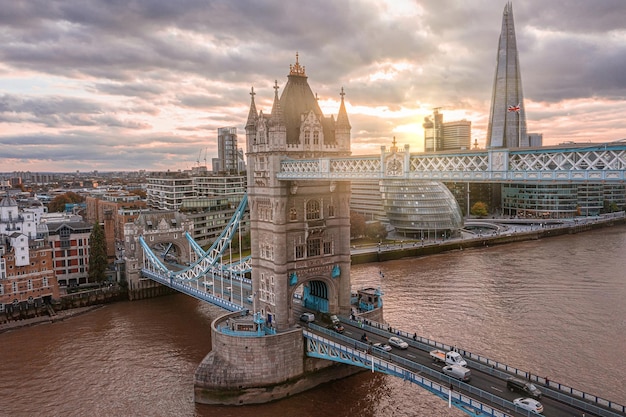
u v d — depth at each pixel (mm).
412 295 146375
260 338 91188
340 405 89000
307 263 102375
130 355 112688
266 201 101438
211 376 91500
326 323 101688
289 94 105688
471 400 63438
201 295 131750
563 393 67062
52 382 99625
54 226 172250
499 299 140375
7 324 138125
